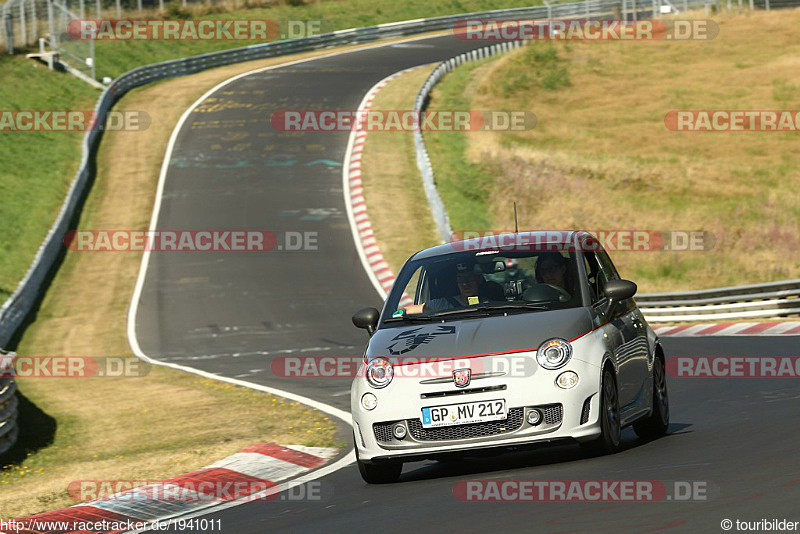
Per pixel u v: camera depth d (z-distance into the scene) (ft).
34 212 422.82
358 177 465.47
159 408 182.39
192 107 590.55
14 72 584.40
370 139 522.47
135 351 275.18
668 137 532.73
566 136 546.67
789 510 67.15
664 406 113.60
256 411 170.50
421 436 93.30
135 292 344.49
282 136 531.50
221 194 450.71
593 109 593.83
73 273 368.27
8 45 611.47
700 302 271.49
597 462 93.97
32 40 636.07
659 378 112.98
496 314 99.45
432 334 97.45
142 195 455.22
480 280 103.60
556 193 447.01
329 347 258.78
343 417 157.38
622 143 530.68
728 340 216.13
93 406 189.98
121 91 615.98
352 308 312.50
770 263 360.89
